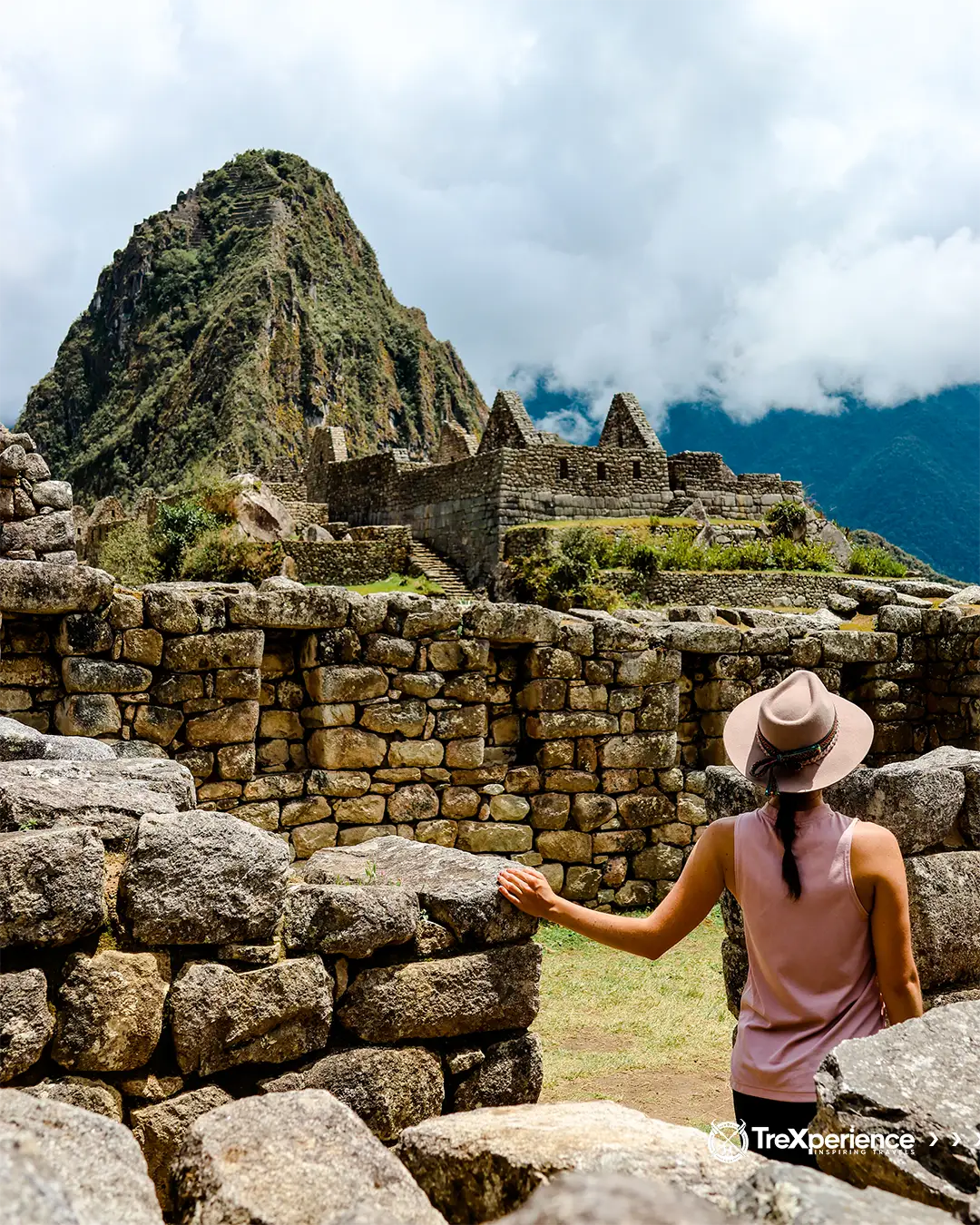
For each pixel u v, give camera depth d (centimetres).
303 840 968
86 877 392
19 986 378
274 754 1004
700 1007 812
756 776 363
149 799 449
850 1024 344
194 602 941
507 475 4225
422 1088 445
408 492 4831
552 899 458
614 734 1099
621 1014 795
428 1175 294
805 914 349
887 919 346
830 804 580
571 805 1077
